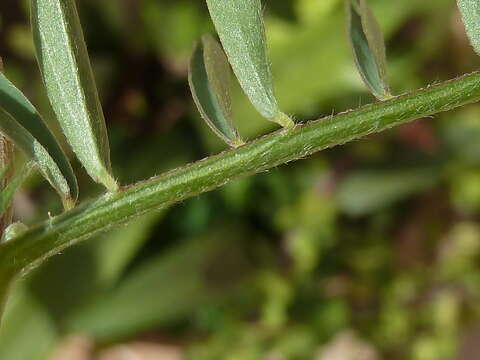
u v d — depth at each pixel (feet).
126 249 0.50
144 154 0.55
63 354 0.55
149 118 0.57
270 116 0.16
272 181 0.58
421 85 0.55
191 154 0.55
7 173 0.16
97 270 0.49
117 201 0.15
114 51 0.57
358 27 0.17
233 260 0.55
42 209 0.50
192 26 0.56
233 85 0.48
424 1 0.51
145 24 0.56
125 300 0.51
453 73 0.56
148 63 0.57
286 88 0.49
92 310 0.50
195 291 0.53
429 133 0.58
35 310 0.48
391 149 0.58
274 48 0.51
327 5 0.52
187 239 0.56
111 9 0.56
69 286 0.49
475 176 0.58
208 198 0.57
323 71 0.49
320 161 0.58
